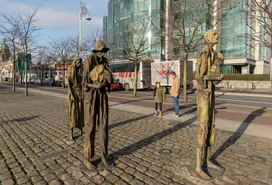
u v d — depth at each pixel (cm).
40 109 1045
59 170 357
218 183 309
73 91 518
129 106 1136
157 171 350
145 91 2458
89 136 362
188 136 559
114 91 2456
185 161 390
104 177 331
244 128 645
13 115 881
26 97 1659
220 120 768
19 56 1789
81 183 313
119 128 648
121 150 454
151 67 2295
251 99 1600
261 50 3662
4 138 548
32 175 340
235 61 3097
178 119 784
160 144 493
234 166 369
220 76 305
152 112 941
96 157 409
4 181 320
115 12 3550
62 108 1079
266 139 530
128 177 330
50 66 5109
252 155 421
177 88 815
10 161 397
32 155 427
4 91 2295
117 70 2692
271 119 786
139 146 479
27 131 618
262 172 345
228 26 2736
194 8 1335
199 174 327
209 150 361
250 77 3075
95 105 361
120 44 2817
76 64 514
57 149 462
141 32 2170
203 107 321
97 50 366
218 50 3189
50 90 2534
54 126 680
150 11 2917
